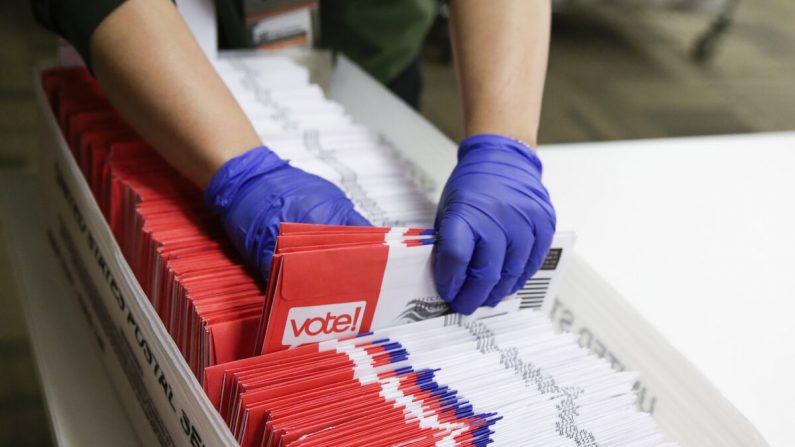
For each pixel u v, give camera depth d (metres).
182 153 0.74
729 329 0.87
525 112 0.79
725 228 1.06
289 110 0.98
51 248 1.05
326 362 0.59
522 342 0.67
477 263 0.67
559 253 0.74
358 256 0.59
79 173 0.80
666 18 4.07
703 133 2.91
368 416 0.55
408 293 0.64
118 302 0.73
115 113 0.91
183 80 0.72
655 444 0.59
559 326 0.85
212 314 0.62
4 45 2.74
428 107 2.81
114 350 0.80
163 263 0.69
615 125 2.90
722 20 3.53
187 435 0.60
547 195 0.74
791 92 3.36
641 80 3.34
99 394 0.82
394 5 1.28
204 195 0.74
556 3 3.64
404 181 0.88
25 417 1.54
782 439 0.72
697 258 0.98
